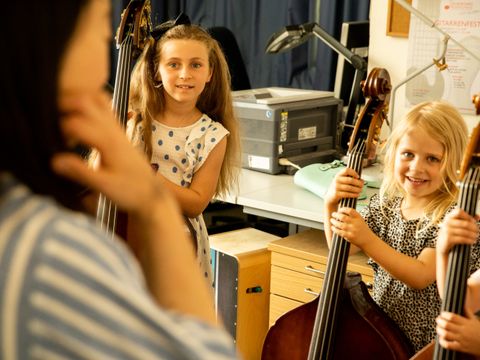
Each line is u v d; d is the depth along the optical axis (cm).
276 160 316
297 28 336
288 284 273
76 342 53
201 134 235
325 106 335
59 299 53
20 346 53
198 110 242
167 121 237
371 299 192
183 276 66
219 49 243
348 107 339
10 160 58
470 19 318
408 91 339
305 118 327
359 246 187
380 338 188
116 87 205
